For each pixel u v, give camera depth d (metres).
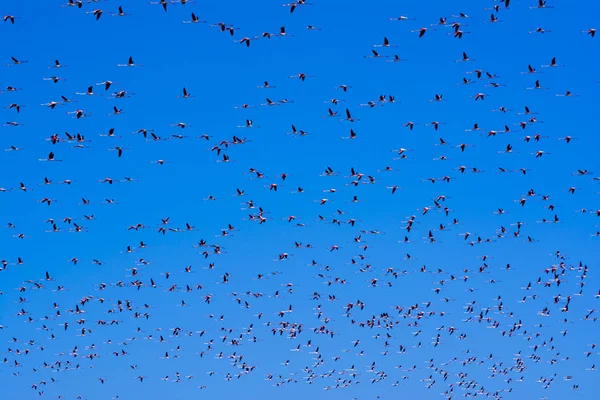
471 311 144.12
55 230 125.50
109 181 124.25
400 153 121.31
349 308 144.12
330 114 115.81
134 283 140.00
